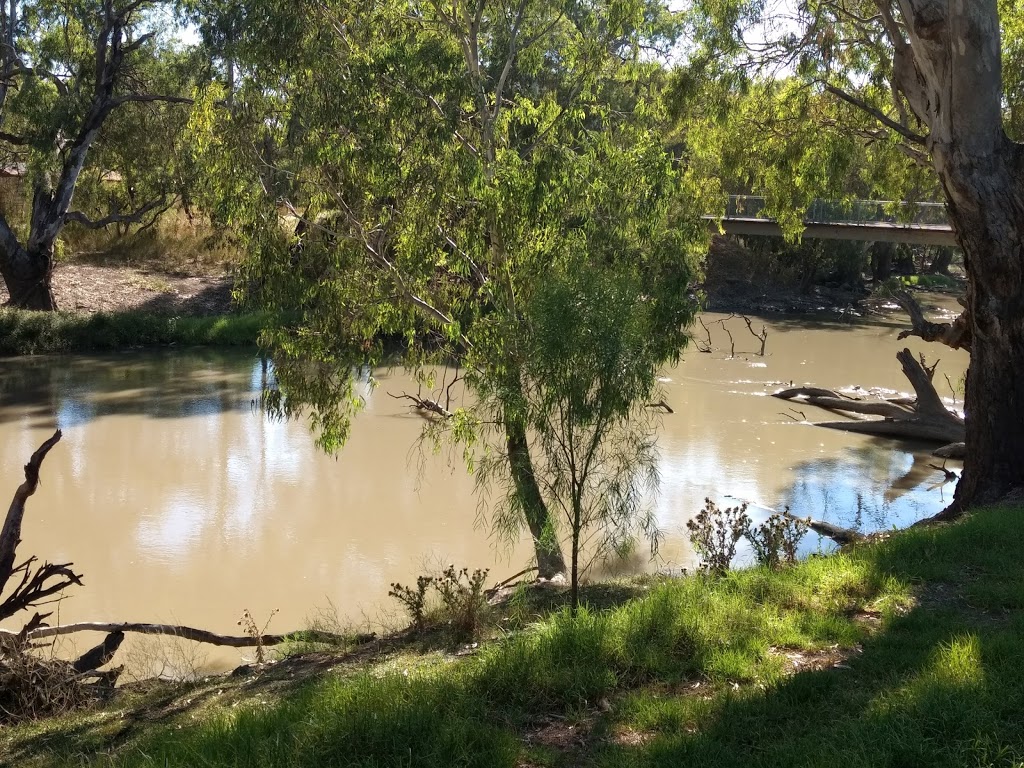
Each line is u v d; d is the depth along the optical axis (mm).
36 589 8281
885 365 31766
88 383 26469
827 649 5855
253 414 23156
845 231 30438
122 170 37156
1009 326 11938
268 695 6254
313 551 14055
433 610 8578
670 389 26547
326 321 12680
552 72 14328
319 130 12000
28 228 37656
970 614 6332
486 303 12219
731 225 34094
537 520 8945
